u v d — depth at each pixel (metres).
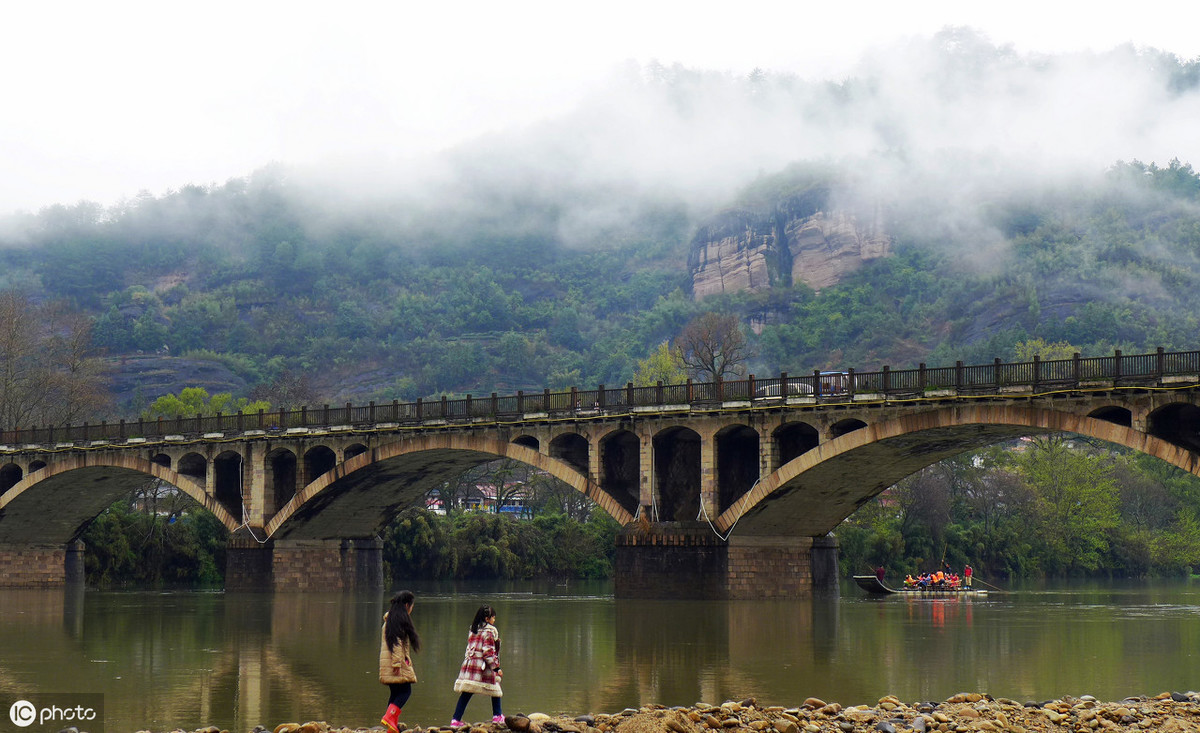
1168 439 59.31
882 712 28.94
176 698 35.12
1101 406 60.16
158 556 121.88
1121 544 147.25
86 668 42.53
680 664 42.84
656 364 157.00
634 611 68.00
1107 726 27.86
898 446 68.75
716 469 73.88
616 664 42.88
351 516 96.62
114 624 63.00
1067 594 101.81
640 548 75.06
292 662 44.31
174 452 98.56
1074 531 142.00
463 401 86.06
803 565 78.44
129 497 133.00
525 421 80.50
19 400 136.12
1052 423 61.31
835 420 68.88
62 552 112.69
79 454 102.69
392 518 99.88
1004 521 143.25
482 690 25.08
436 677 39.44
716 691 35.97
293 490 95.12
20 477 110.06
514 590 110.69
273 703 34.09
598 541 141.38
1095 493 144.00
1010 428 64.81
